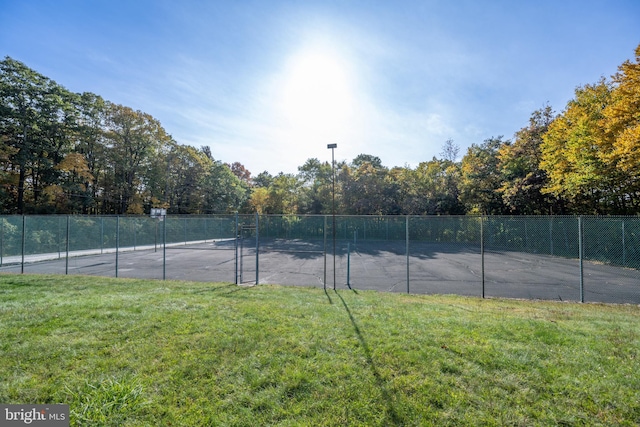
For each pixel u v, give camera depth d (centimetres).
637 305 748
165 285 927
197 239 3056
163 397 299
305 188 3972
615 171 1536
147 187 3359
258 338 448
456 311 621
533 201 2267
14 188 2552
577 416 273
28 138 2575
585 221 1631
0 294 757
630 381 329
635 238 1436
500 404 289
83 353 397
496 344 426
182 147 3831
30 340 437
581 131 1616
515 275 1229
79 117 2848
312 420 267
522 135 2414
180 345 422
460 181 3219
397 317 561
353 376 339
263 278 1155
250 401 296
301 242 2755
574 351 405
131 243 2483
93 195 2986
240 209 4278
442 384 323
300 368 357
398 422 264
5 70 2403
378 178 3625
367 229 2959
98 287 877
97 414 265
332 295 790
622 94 1259
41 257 1777
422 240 2834
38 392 306
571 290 960
